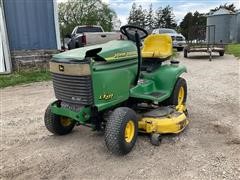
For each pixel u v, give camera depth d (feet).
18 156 12.44
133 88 13.69
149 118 13.38
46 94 23.50
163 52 16.28
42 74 32.01
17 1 33.73
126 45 13.07
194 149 12.59
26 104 20.51
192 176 10.50
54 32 36.65
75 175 10.80
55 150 12.90
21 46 34.73
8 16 33.45
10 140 14.14
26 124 16.34
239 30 86.79
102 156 12.20
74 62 11.23
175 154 12.19
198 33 54.80
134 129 12.41
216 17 78.23
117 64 12.28
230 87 24.18
